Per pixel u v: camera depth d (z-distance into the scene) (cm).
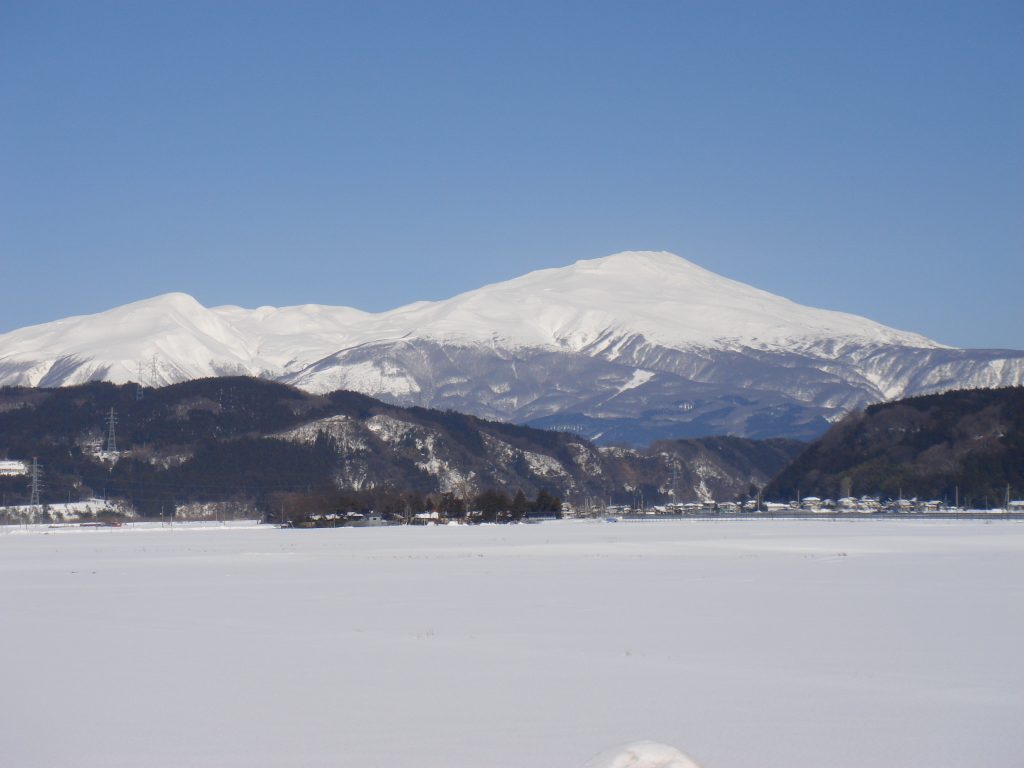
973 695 3198
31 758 2616
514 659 3784
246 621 4809
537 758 2578
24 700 3198
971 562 8288
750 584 6425
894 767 2508
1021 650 3938
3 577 7462
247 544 13362
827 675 3500
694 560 8819
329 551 11100
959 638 4209
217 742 2731
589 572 7475
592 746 2673
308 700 3170
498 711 3025
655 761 2008
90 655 3916
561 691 3269
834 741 2714
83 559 9831
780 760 2559
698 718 2939
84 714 3023
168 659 3822
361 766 2525
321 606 5378
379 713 3009
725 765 2523
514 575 7238
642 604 5362
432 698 3184
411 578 7044
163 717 2984
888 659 3769
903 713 2984
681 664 3688
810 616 4859
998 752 2617
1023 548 10444
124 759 2600
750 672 3547
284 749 2666
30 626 4678
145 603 5584
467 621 4756
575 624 4638
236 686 3366
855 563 8269
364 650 3984
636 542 12744
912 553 9650
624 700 3148
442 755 2608
